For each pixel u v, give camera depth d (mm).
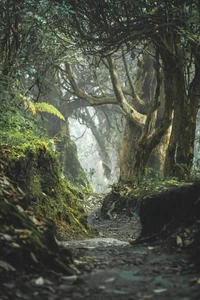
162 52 11023
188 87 11641
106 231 9906
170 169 12031
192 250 4891
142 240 5926
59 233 7484
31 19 9633
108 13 10789
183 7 9297
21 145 7715
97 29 10320
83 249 5535
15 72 9766
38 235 4508
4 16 9695
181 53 11078
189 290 3715
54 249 4559
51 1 9539
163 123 14000
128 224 11148
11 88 9344
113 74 20203
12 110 8875
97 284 3936
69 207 8703
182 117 11750
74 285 3906
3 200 5066
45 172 8289
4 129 8195
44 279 3898
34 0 9398
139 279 4078
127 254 5152
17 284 3701
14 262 4004
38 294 3609
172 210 5953
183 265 4539
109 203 12883
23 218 4695
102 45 10781
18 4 9344
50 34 10602
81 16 10258
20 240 4246
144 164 14445
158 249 5328
